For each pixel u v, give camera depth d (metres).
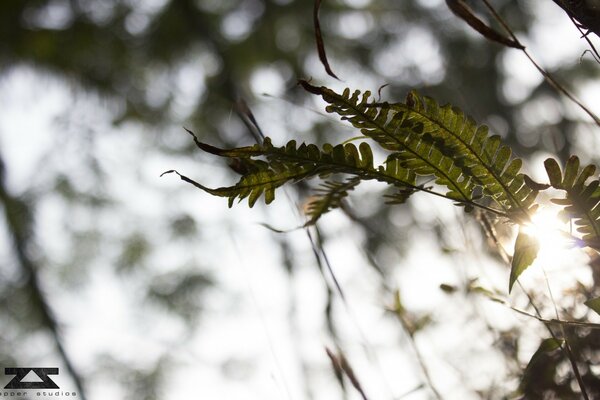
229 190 0.75
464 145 0.74
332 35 5.86
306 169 0.77
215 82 5.70
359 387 1.04
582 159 1.81
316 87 0.71
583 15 0.71
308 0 5.90
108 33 5.86
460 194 0.76
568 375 0.99
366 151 0.76
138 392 4.35
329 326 1.18
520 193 0.74
